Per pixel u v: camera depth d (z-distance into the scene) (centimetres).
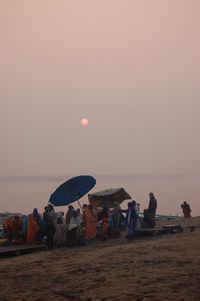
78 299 784
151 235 1689
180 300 714
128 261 1052
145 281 844
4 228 1691
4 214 2212
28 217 1541
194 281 810
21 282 934
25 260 1227
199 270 889
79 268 1024
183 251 1141
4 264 1171
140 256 1110
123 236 1741
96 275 938
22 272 1035
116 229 1716
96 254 1237
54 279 942
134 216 1620
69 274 977
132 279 870
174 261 998
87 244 1555
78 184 1783
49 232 1492
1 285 916
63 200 1794
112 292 794
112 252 1231
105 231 1642
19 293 846
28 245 1491
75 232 1521
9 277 989
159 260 1026
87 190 1819
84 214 1689
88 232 1655
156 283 822
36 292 848
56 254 1321
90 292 814
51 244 1491
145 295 753
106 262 1070
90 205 1686
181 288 776
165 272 898
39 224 1526
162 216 2764
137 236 1703
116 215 1730
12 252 1352
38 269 1062
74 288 854
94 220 1678
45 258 1243
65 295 816
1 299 805
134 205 1634
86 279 911
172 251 1155
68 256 1265
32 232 1515
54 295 820
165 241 1409
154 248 1230
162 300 720
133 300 733
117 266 1008
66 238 1524
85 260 1137
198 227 1872
